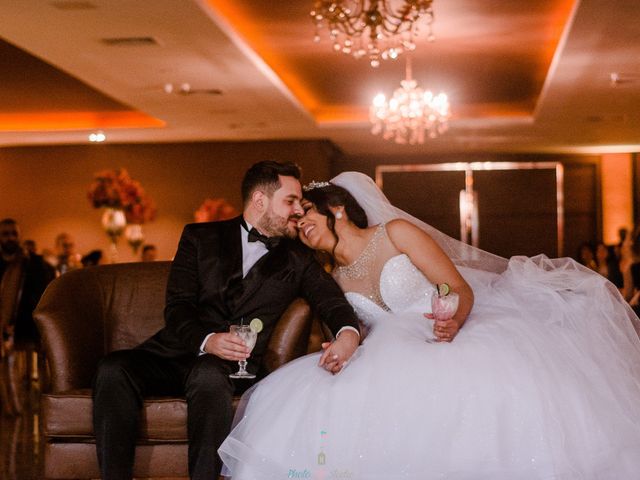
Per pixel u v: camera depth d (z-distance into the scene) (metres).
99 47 7.63
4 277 6.78
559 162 16.11
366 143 14.48
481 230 16.22
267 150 13.84
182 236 3.87
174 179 14.00
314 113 12.64
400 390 3.20
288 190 3.75
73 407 3.50
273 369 3.70
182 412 3.44
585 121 12.10
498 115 12.33
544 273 3.70
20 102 11.57
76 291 4.04
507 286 3.73
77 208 14.10
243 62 8.26
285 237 3.81
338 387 3.25
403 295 3.63
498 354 3.22
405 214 3.83
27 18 6.65
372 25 6.63
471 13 7.55
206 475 3.26
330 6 6.56
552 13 7.53
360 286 3.71
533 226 16.16
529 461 3.08
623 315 3.55
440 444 3.11
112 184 12.05
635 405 3.31
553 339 3.38
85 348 3.90
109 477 3.33
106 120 12.77
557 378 3.23
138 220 12.36
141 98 10.20
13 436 5.81
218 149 13.93
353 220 3.74
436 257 3.63
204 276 3.78
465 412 3.14
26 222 14.16
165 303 3.92
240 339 3.37
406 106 9.38
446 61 9.52
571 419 3.17
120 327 4.20
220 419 3.29
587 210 16.14
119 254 13.91
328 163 15.27
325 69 9.88
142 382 3.47
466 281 3.79
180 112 11.20
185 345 3.57
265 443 3.24
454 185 16.23
